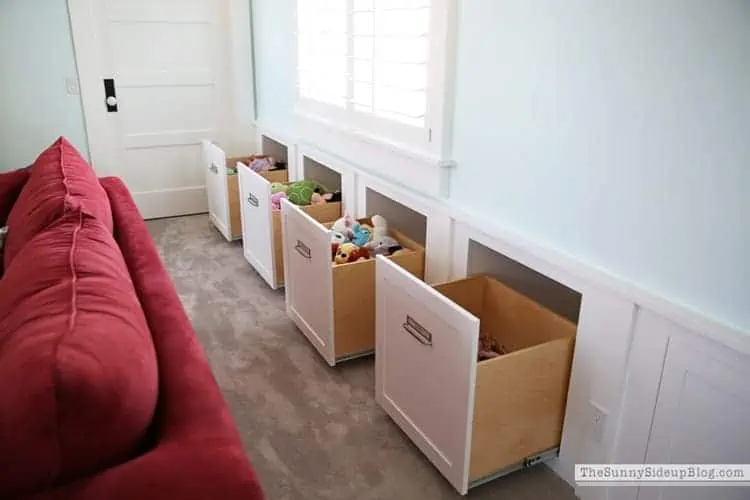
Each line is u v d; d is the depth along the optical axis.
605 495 1.77
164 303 1.44
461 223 2.21
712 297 1.38
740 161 1.27
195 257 3.65
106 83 4.00
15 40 3.64
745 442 1.37
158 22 4.04
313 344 2.59
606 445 1.74
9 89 3.71
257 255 3.28
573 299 2.31
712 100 1.30
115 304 1.15
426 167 2.34
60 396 0.88
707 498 1.49
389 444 2.07
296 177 3.64
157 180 4.34
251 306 3.03
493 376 1.69
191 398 1.10
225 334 2.76
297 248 2.57
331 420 2.19
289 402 2.29
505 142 1.94
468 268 2.24
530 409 1.81
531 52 1.77
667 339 1.50
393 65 2.42
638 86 1.46
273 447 2.05
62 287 1.17
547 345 1.76
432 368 1.80
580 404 1.81
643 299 1.52
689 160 1.37
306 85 3.30
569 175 1.71
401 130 2.46
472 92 2.05
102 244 1.45
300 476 1.92
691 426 1.49
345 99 2.86
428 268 2.47
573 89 1.64
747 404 1.35
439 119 2.20
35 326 1.03
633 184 1.52
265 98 4.12
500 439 1.80
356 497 1.84
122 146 4.17
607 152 1.58
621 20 1.47
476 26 1.97
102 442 0.94
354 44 2.70
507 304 2.14
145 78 4.10
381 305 2.04
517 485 1.90
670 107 1.39
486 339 2.21
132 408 0.96
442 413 1.79
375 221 2.70
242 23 4.12
